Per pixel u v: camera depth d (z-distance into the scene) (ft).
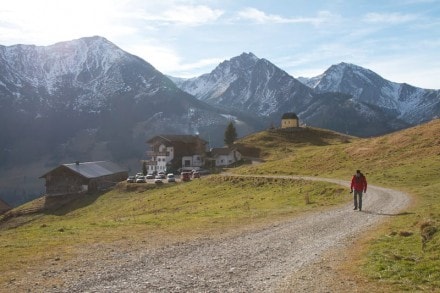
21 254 72.95
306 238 86.63
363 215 117.29
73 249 77.20
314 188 198.29
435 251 66.74
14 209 393.09
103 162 506.89
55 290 52.31
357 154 304.50
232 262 67.26
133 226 108.27
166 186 349.82
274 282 56.24
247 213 134.31
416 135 307.37
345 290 52.60
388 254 68.44
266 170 311.06
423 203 131.75
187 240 85.71
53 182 426.51
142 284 55.16
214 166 529.45
